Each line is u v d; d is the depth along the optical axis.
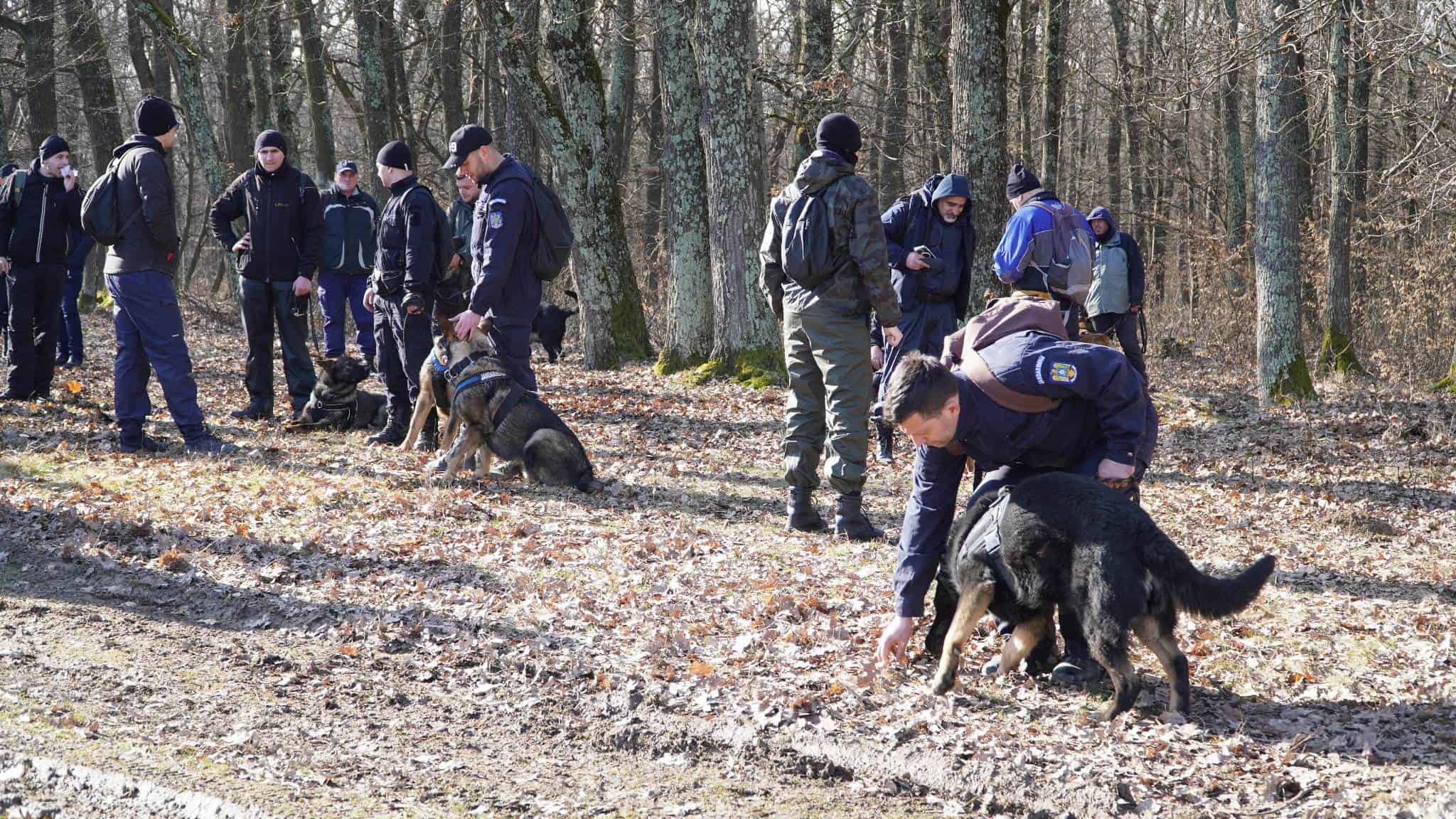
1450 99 11.52
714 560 5.63
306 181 8.91
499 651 4.37
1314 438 10.05
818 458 6.24
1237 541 6.62
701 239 13.60
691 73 13.57
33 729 3.36
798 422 6.19
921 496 3.88
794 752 3.58
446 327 7.07
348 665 4.21
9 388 9.09
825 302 5.81
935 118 18.59
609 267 14.76
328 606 4.78
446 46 21.80
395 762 3.39
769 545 5.96
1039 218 5.50
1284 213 11.64
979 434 3.68
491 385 6.96
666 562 5.57
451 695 3.99
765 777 3.43
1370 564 6.11
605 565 5.47
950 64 18.11
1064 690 4.07
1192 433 10.56
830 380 5.96
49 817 2.78
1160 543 3.43
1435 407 11.32
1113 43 25.08
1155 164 27.34
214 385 11.55
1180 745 3.57
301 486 6.67
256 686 3.94
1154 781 3.32
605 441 9.33
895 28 18.61
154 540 5.51
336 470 7.25
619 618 4.77
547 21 14.82
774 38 19.94
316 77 20.58
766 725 3.75
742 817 3.12
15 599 4.71
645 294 21.03
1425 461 9.10
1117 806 3.16
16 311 8.97
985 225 13.72
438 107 26.75
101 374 11.29
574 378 13.48
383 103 19.45
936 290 7.30
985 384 3.65
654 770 3.45
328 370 8.72
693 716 3.84
